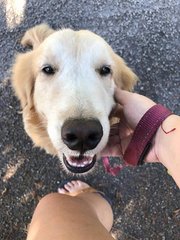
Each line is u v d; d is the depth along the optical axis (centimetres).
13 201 45
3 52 48
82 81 28
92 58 29
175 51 49
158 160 29
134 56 48
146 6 50
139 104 29
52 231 28
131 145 28
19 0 49
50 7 49
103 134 27
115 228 45
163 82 48
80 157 29
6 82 47
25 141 46
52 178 45
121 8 50
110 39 49
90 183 46
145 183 46
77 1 49
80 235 27
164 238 45
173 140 26
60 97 28
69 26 49
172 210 46
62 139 27
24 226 44
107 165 41
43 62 30
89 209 33
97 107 27
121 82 34
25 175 45
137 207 46
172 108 47
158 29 49
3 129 46
